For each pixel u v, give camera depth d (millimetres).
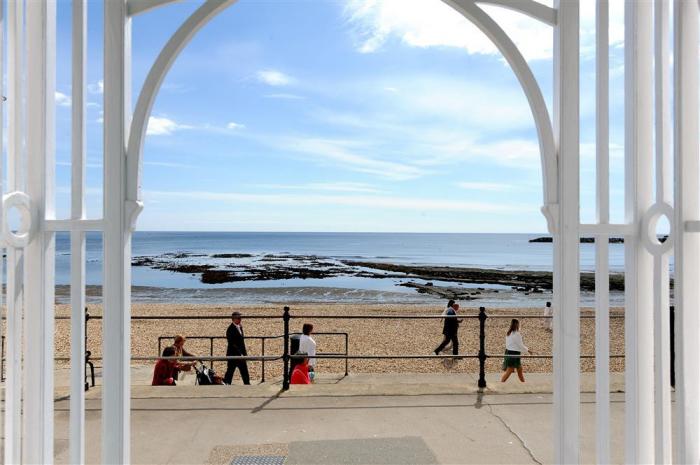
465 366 8867
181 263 42781
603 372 2025
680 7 1826
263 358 5055
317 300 24969
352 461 3064
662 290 1950
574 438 2000
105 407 1969
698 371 1833
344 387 4582
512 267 40594
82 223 1944
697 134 1835
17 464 1900
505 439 3402
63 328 12656
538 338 12148
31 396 1943
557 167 2047
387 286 30031
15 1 1906
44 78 1948
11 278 1881
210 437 3416
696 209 1837
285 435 3453
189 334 12789
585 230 2018
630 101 2078
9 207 1827
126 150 1985
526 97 2111
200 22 1998
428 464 3025
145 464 3014
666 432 1951
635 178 2043
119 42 1974
